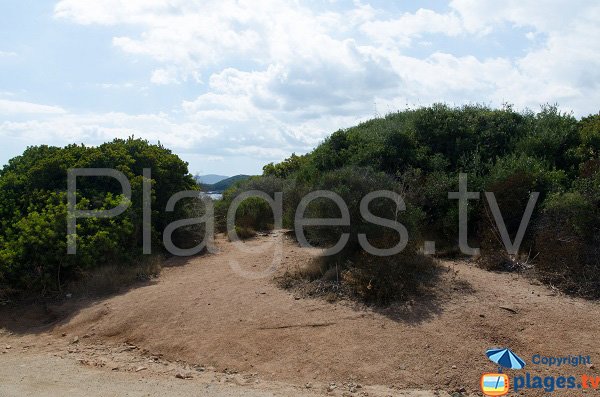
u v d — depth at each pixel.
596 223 9.05
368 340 7.02
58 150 13.52
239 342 7.41
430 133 13.88
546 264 8.88
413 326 7.23
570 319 7.15
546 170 11.16
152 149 14.42
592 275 8.30
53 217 10.84
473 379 6.14
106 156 13.22
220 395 5.87
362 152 13.28
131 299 9.34
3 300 10.05
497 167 11.56
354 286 8.51
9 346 8.29
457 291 8.20
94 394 5.87
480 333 6.96
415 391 6.02
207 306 8.62
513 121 13.99
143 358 7.42
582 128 12.88
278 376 6.58
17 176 12.80
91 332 8.48
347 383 6.27
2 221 11.52
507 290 8.26
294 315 7.94
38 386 6.19
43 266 10.41
